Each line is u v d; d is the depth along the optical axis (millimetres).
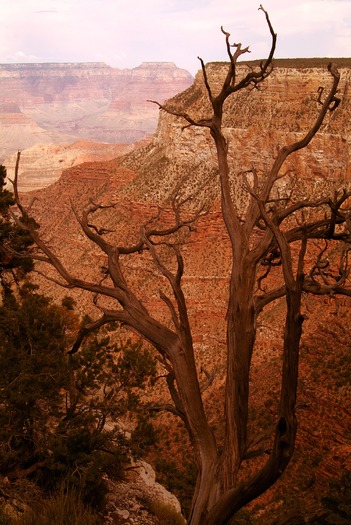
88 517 10977
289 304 7039
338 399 36812
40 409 17969
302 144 8945
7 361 17938
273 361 51281
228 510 7012
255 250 8195
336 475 30484
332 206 8586
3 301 22781
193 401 7781
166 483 29719
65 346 19891
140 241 9086
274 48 8711
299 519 7637
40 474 17328
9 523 11445
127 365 20328
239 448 7465
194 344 64312
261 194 8742
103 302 76250
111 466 19453
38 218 121625
